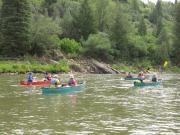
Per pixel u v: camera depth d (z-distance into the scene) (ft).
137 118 96.53
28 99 130.41
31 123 88.53
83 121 91.71
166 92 160.35
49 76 196.34
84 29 372.58
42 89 148.87
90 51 337.31
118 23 374.43
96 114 101.55
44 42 307.99
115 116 98.99
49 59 305.94
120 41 373.20
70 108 111.45
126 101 128.57
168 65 376.68
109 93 152.97
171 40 411.75
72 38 369.91
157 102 126.72
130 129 83.76
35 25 310.04
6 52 295.28
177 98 138.72
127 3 622.95
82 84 164.86
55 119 93.71
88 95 145.18
